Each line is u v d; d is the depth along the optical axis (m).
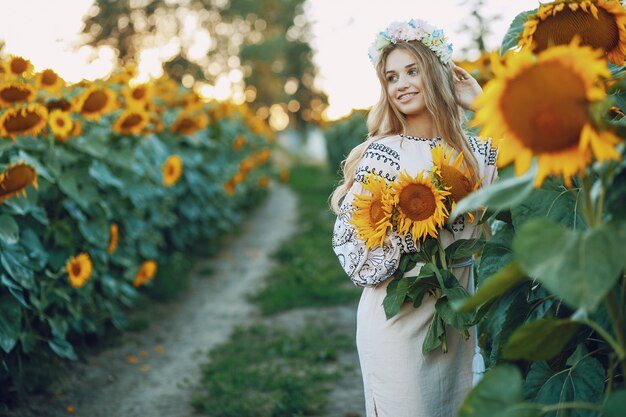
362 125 15.20
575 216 1.89
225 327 6.09
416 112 2.69
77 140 4.94
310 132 53.62
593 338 2.08
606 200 1.61
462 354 2.60
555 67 1.42
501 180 1.92
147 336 5.75
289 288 7.19
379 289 2.63
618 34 1.98
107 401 4.34
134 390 4.55
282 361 5.08
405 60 2.66
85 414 4.11
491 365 2.33
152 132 6.59
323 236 10.61
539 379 2.11
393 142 2.66
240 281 7.93
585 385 2.00
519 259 1.42
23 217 4.41
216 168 9.41
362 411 4.09
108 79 6.34
